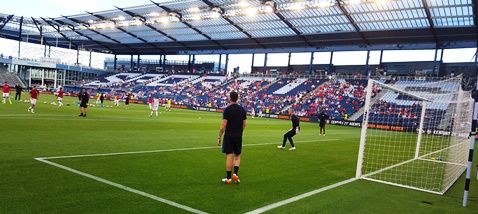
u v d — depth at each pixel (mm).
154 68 75938
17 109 19297
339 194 6297
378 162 10992
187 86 56781
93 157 7785
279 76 51531
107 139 10891
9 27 62938
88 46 69750
